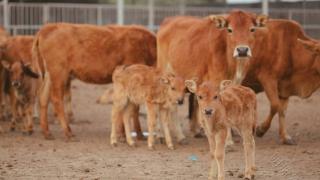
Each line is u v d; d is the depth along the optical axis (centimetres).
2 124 1980
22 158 1476
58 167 1383
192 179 1272
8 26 2912
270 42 1620
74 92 2620
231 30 1499
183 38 1664
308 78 1656
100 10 3025
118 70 1619
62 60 1723
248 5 3544
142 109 2202
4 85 1959
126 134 1627
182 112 2186
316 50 1579
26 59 1975
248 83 1661
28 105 1792
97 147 1605
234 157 1457
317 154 1494
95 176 1301
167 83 1556
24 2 3359
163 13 3133
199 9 3134
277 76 1638
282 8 3306
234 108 1212
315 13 3014
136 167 1378
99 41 1744
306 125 1906
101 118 2077
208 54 1572
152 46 1794
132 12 3109
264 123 1675
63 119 1717
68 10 2977
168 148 1572
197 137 1727
